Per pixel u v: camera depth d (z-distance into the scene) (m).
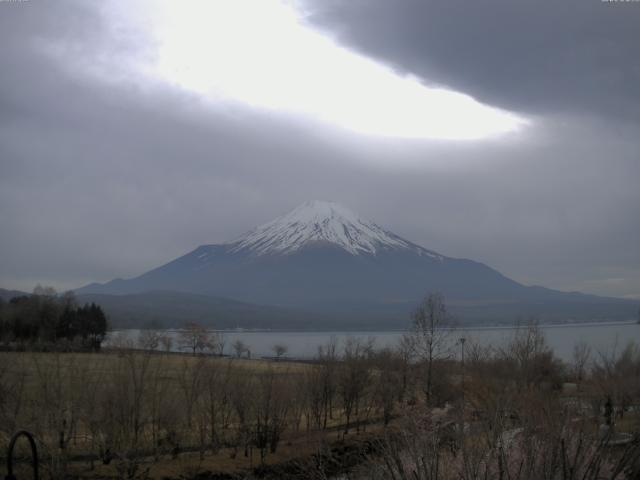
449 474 18.62
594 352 86.94
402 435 22.25
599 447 18.52
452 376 58.06
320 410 55.09
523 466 18.09
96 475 38.81
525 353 53.81
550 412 20.61
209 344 128.25
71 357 47.81
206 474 41.50
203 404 50.41
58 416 38.78
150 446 45.72
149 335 115.50
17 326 96.31
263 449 46.38
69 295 134.38
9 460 14.72
